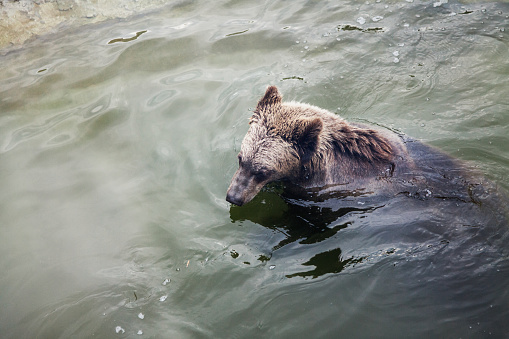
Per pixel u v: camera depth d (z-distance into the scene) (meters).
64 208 5.40
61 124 6.54
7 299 4.41
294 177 5.25
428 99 6.78
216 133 6.36
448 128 6.22
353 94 6.99
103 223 5.21
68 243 5.00
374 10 8.72
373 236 4.68
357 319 3.95
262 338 3.89
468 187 4.77
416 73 7.25
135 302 4.34
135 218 5.26
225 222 5.17
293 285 4.31
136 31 8.44
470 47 7.61
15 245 4.98
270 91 5.09
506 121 6.18
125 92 7.06
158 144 6.22
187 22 8.65
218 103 6.80
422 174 4.90
